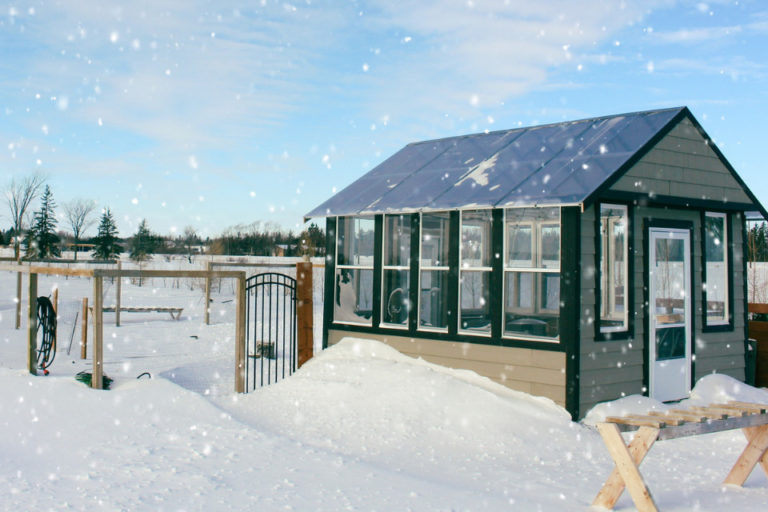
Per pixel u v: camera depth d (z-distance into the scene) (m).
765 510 5.53
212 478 5.98
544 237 9.39
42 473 6.00
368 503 5.43
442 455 7.24
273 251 49.38
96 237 49.03
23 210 45.16
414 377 9.31
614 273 9.70
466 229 10.19
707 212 11.00
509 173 10.41
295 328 11.32
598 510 5.52
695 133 10.57
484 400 8.73
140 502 5.29
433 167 12.04
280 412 8.79
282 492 5.64
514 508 5.47
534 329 9.36
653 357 9.88
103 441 7.07
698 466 7.12
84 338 13.26
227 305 24.53
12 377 9.22
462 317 10.12
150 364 12.41
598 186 8.88
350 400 8.86
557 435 8.08
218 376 11.38
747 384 11.36
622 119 10.72
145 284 34.44
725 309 11.24
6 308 21.78
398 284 10.98
